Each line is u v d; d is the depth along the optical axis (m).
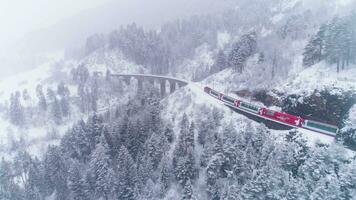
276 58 108.00
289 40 120.81
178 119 102.69
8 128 131.75
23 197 82.12
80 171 86.12
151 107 99.94
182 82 137.62
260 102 97.75
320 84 82.81
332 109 77.50
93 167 83.06
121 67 186.62
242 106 94.44
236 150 73.50
